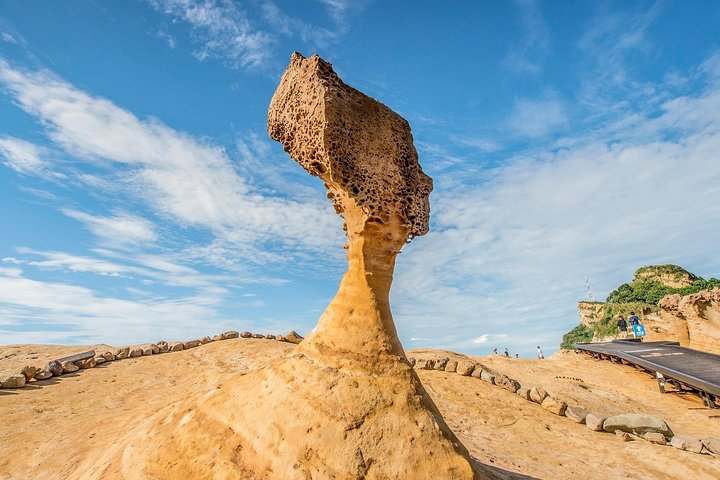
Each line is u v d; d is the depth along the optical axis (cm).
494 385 1323
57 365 1345
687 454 936
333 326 561
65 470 670
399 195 577
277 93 654
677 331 2491
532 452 906
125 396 1149
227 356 1552
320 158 556
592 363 2052
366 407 493
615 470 845
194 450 499
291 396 509
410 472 455
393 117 607
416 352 1689
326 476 440
